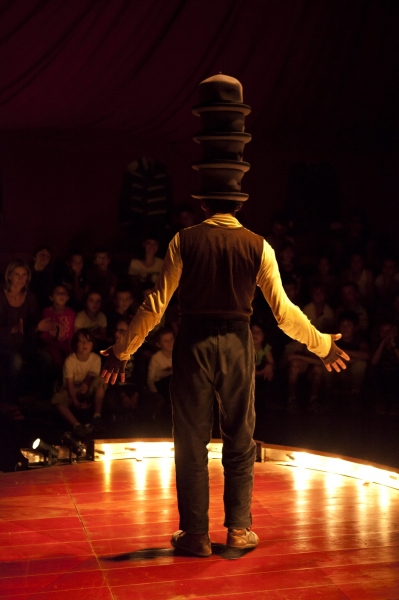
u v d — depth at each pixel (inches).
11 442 218.1
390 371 268.5
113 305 282.4
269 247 110.0
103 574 104.6
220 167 108.9
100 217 364.8
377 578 103.3
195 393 108.6
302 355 269.4
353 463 151.5
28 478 149.7
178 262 108.4
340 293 304.8
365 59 346.3
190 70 333.1
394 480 143.2
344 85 356.5
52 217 358.6
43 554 111.7
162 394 251.6
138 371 253.8
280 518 126.7
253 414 112.3
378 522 124.7
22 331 247.6
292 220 385.7
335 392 272.5
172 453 167.2
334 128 378.3
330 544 115.2
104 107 340.5
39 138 353.1
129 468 157.6
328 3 323.0
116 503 134.7
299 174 386.0
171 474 153.3
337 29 332.5
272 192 384.5
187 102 346.6
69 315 262.2
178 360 109.5
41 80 317.7
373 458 207.3
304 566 107.2
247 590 99.7
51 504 134.1
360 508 131.8
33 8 292.4
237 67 334.6
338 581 102.4
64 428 232.4
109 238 366.6
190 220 340.2
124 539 117.6
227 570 106.0
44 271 290.2
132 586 100.9
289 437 230.4
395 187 393.1
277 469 157.2
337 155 388.5
